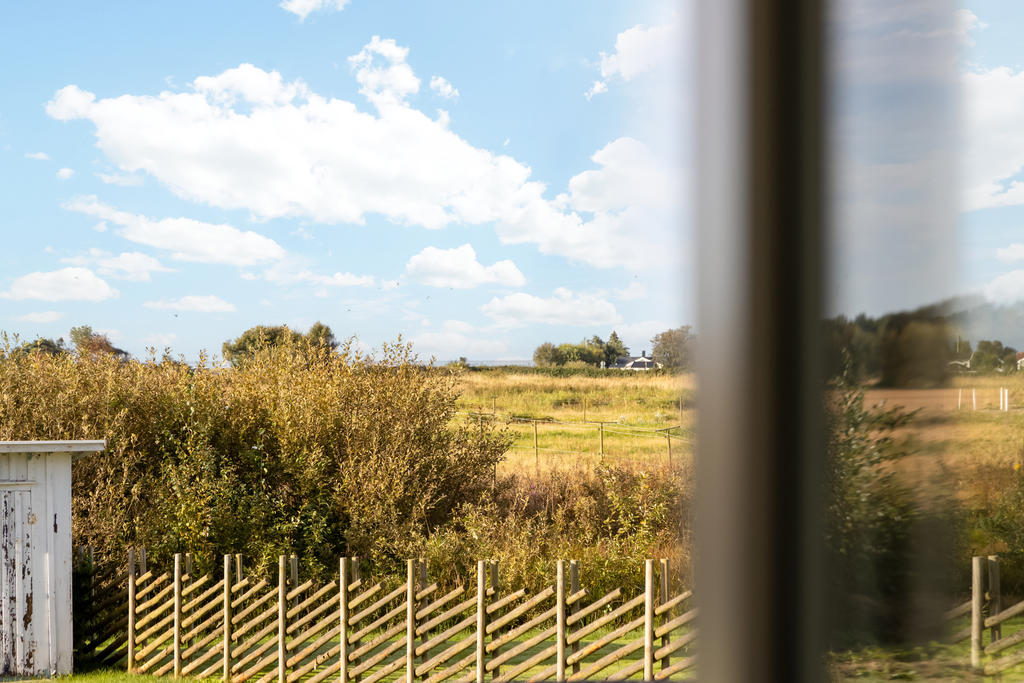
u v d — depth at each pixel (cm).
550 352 4888
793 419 158
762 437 165
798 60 157
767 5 158
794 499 155
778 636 156
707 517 186
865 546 142
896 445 140
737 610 175
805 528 154
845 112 149
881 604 140
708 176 183
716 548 181
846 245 147
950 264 139
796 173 156
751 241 166
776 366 160
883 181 144
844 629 143
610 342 5003
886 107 144
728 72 174
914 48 143
